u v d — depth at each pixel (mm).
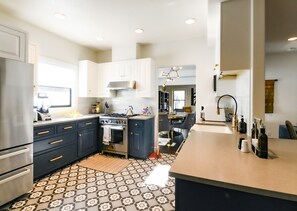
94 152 3668
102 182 2428
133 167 2971
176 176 864
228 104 3068
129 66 3707
